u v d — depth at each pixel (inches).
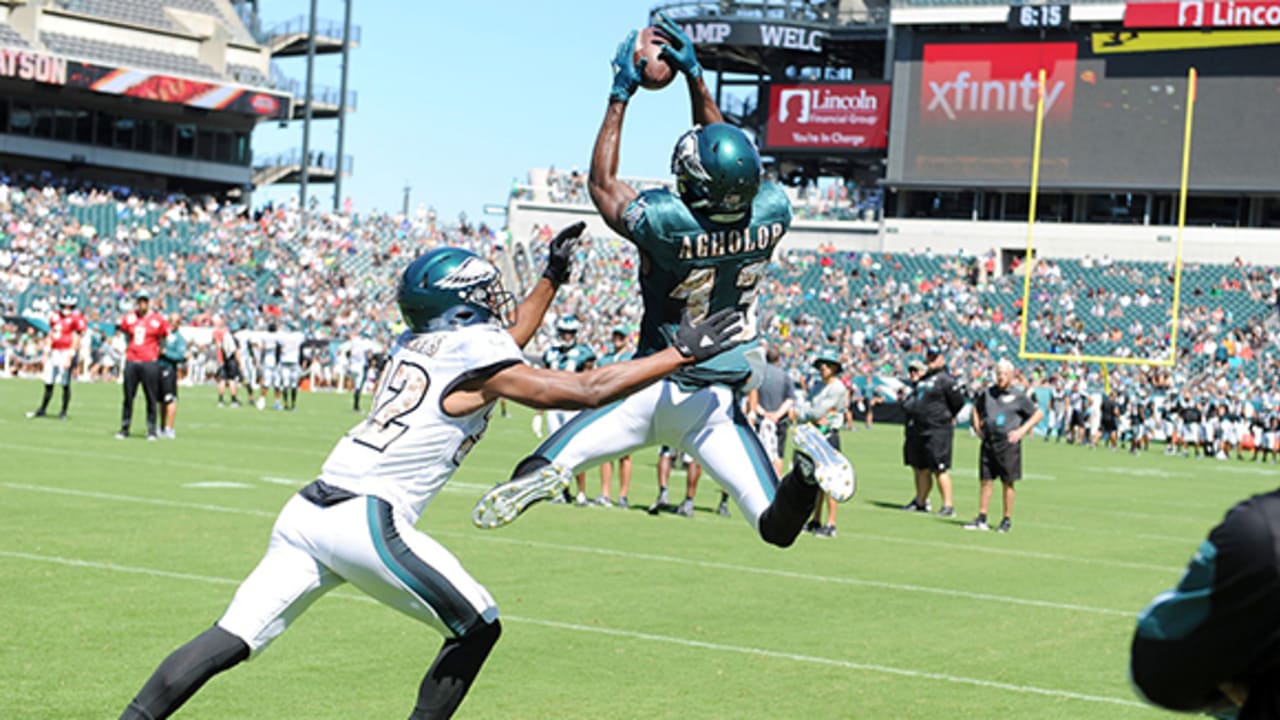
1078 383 2086.6
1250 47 2400.3
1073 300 2536.9
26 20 2854.3
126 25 3004.4
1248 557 142.0
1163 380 2265.0
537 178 3093.0
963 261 2677.2
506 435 1470.2
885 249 2778.1
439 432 267.6
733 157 291.6
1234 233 2549.2
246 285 2522.1
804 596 545.0
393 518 264.7
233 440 1152.2
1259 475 1549.0
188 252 2556.6
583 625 467.2
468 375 266.1
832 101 2792.8
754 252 305.4
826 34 2923.2
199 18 3154.5
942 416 890.7
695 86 319.0
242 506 721.6
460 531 681.6
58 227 2440.9
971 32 2598.4
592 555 625.3
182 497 746.2
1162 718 368.2
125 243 2500.0
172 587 492.1
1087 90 2513.5
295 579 266.5
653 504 874.8
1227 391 2076.8
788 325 2610.7
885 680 403.9
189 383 2237.9
